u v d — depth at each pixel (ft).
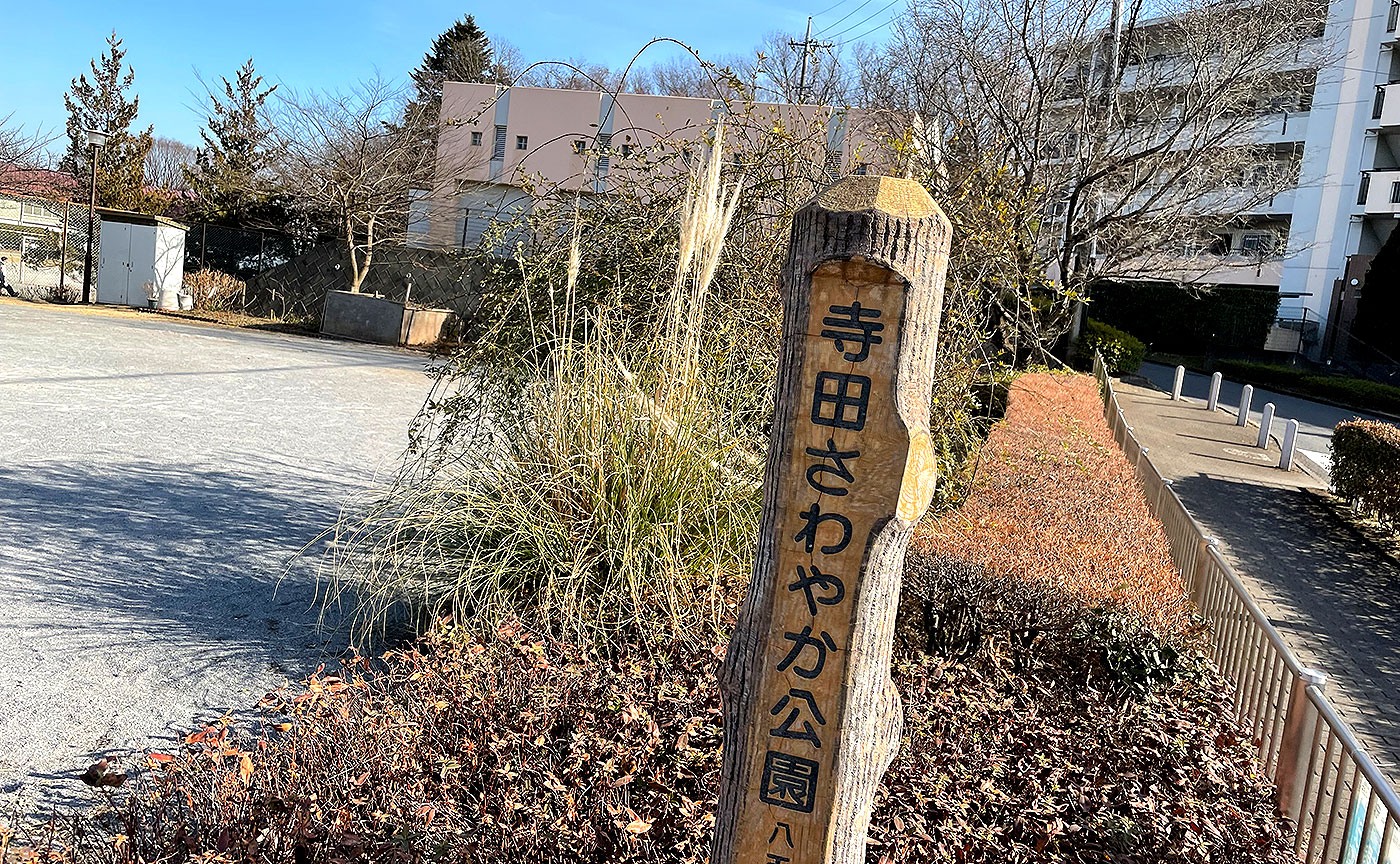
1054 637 11.80
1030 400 29.30
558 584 11.76
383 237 70.18
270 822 7.32
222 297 69.46
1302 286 91.97
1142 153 48.19
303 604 13.89
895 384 5.16
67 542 15.57
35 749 9.52
